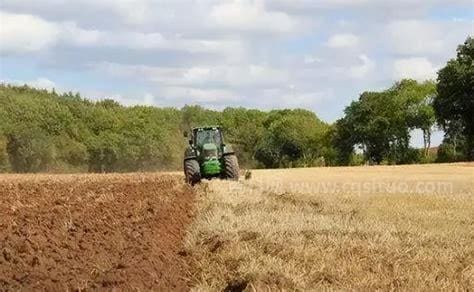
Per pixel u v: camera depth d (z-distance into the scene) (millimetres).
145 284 10148
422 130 113625
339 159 119375
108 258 11164
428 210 23094
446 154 96750
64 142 102188
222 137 36188
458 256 14602
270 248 14438
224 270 12398
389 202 25609
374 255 14250
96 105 123500
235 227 17188
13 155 90938
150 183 34531
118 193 26375
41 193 26625
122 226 15328
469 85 82875
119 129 115812
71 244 12047
